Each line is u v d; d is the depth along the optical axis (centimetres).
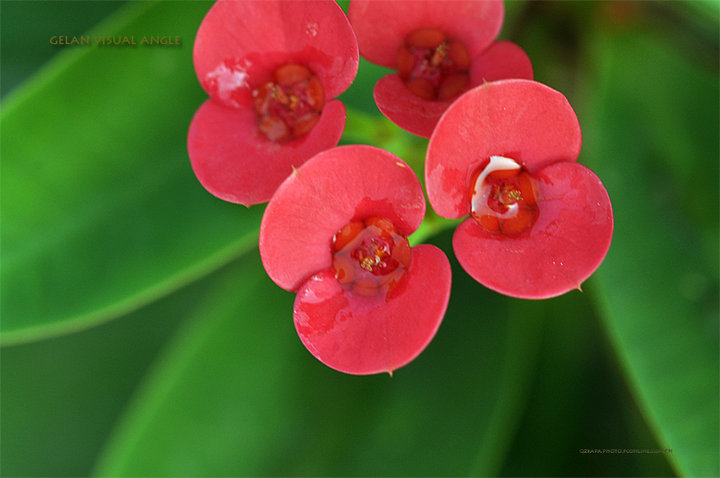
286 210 15
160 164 18
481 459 18
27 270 18
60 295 18
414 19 16
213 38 16
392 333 15
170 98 18
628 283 18
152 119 18
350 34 16
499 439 18
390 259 16
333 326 15
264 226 15
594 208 15
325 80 16
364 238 16
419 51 16
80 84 18
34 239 18
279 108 16
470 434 18
